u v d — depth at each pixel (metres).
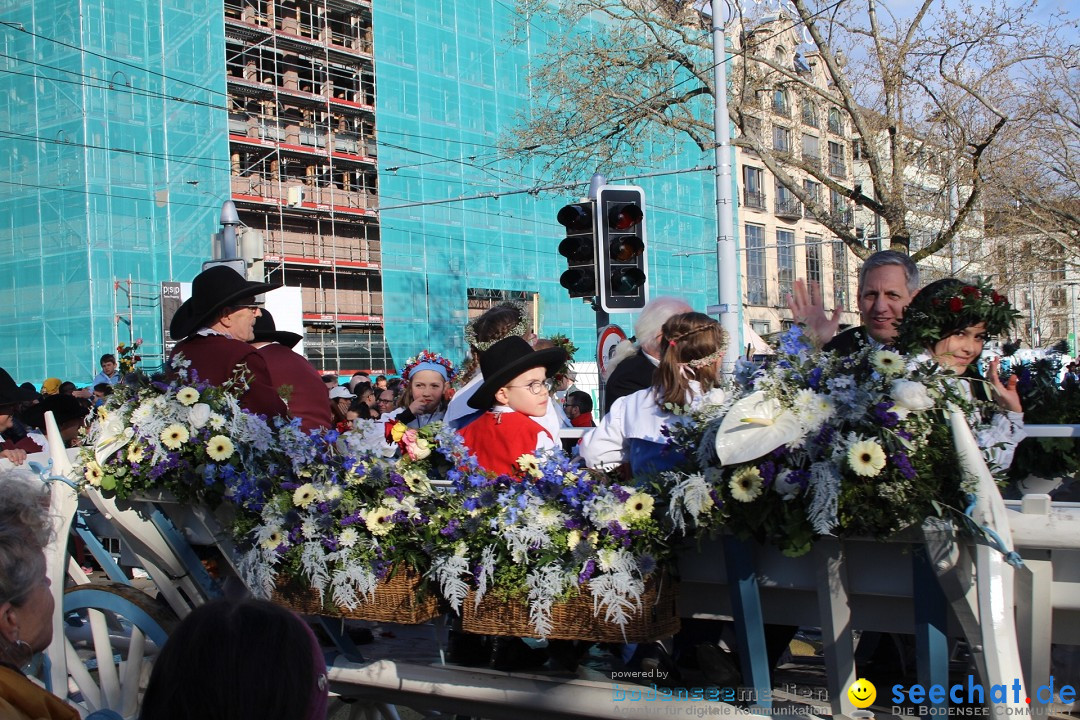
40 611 2.47
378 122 29.88
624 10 22.27
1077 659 3.35
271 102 30.95
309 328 31.67
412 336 30.52
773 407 2.71
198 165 25.88
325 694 1.81
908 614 2.74
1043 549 2.52
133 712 3.98
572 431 4.35
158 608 3.98
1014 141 17.69
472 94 32.16
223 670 1.70
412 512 3.34
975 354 3.25
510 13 32.72
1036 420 3.50
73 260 24.22
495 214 32.81
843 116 24.55
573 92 19.59
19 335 25.03
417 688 3.39
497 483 3.29
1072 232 18.94
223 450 3.67
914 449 2.52
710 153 37.47
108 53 24.55
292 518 3.53
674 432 2.99
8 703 2.19
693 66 19.14
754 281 39.72
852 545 2.74
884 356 2.65
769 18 19.09
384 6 30.03
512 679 3.28
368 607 3.43
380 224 30.02
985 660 2.43
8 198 25.23
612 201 9.33
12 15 24.95
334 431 3.71
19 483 2.61
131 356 4.29
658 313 4.38
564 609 3.04
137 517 4.00
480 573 3.15
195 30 26.03
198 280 4.68
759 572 2.89
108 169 24.45
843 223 19.19
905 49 17.45
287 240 31.05
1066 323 27.91
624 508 2.94
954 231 17.55
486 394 3.92
